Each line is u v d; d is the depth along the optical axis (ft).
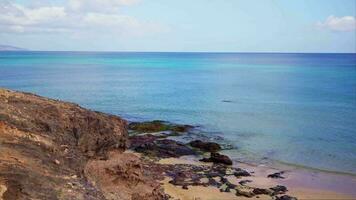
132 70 568.00
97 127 77.56
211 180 101.65
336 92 308.81
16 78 389.60
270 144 145.28
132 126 162.30
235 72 540.93
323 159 126.52
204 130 167.02
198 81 407.64
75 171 52.49
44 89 306.76
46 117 67.36
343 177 109.09
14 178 42.57
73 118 72.95
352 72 520.01
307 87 346.95
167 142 138.51
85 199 45.11
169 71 558.15
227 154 130.31
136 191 66.69
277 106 241.55
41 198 41.39
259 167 116.98
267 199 90.63
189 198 88.69
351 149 138.92
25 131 56.54
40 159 50.60
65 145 60.44
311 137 157.38
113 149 82.64
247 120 193.06
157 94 298.15
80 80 391.24
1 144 50.67
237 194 92.53
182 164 115.75
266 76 472.44
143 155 124.16
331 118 199.72
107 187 62.13
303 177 108.58
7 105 65.26
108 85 355.15
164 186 95.40
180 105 242.58
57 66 622.95
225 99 272.72
